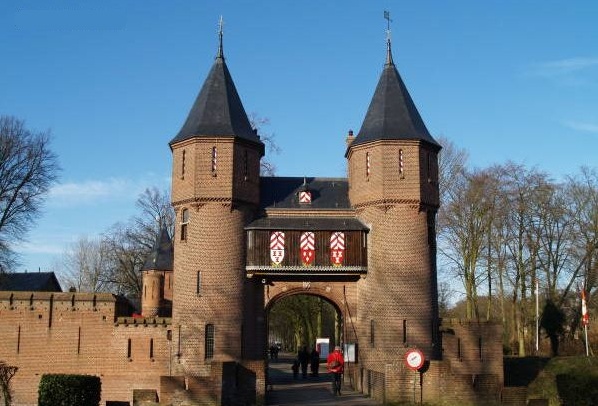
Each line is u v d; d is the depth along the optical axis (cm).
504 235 4822
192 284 3416
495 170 4797
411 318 3428
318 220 3641
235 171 3525
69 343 3500
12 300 3522
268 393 3161
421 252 3512
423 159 3622
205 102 3684
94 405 2339
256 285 3622
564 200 4894
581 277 4831
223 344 3362
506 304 5531
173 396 2667
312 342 6394
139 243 6512
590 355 4159
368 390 3053
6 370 3141
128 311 3869
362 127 3769
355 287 3672
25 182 4869
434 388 2706
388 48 3928
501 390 2686
